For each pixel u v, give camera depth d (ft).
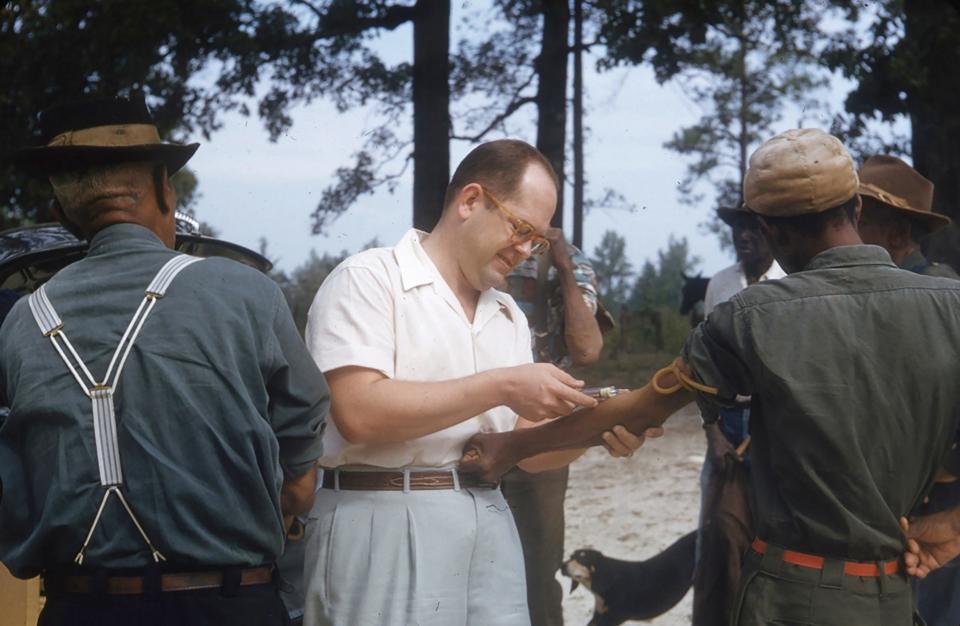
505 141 9.76
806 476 8.50
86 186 8.29
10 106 50.42
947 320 8.51
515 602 9.91
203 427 7.84
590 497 26.53
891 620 8.64
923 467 8.61
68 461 7.77
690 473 29.09
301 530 9.81
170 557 7.80
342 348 9.34
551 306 14.97
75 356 7.86
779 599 8.71
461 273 9.88
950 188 36.58
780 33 51.44
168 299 8.01
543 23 53.78
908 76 39.47
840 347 8.50
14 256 13.76
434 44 53.31
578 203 52.60
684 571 15.96
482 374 9.27
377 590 9.41
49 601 8.11
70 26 50.29
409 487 9.54
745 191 9.20
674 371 9.25
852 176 8.89
